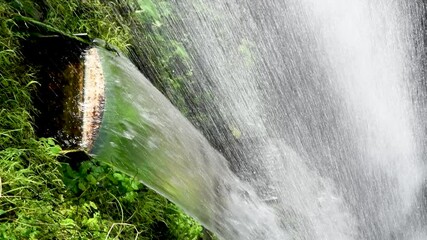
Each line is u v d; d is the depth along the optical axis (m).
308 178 6.62
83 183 3.35
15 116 3.00
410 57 10.30
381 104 9.58
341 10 8.79
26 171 2.82
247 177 5.76
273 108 7.11
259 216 4.88
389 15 9.73
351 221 7.17
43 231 2.73
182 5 6.05
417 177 9.49
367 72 9.35
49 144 3.12
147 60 5.32
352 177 8.06
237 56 6.70
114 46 4.46
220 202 4.10
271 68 7.37
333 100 8.45
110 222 3.32
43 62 3.36
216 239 4.24
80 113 3.32
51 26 3.68
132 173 3.22
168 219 3.92
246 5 7.04
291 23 7.86
